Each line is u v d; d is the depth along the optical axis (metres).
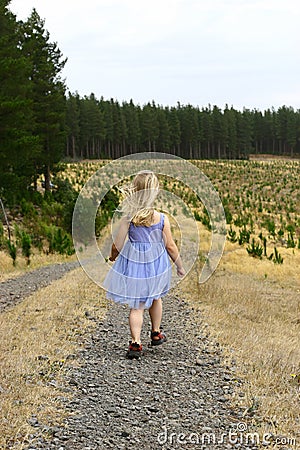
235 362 5.77
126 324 7.75
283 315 11.05
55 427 3.82
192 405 4.42
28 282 13.15
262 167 110.31
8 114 30.19
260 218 46.22
